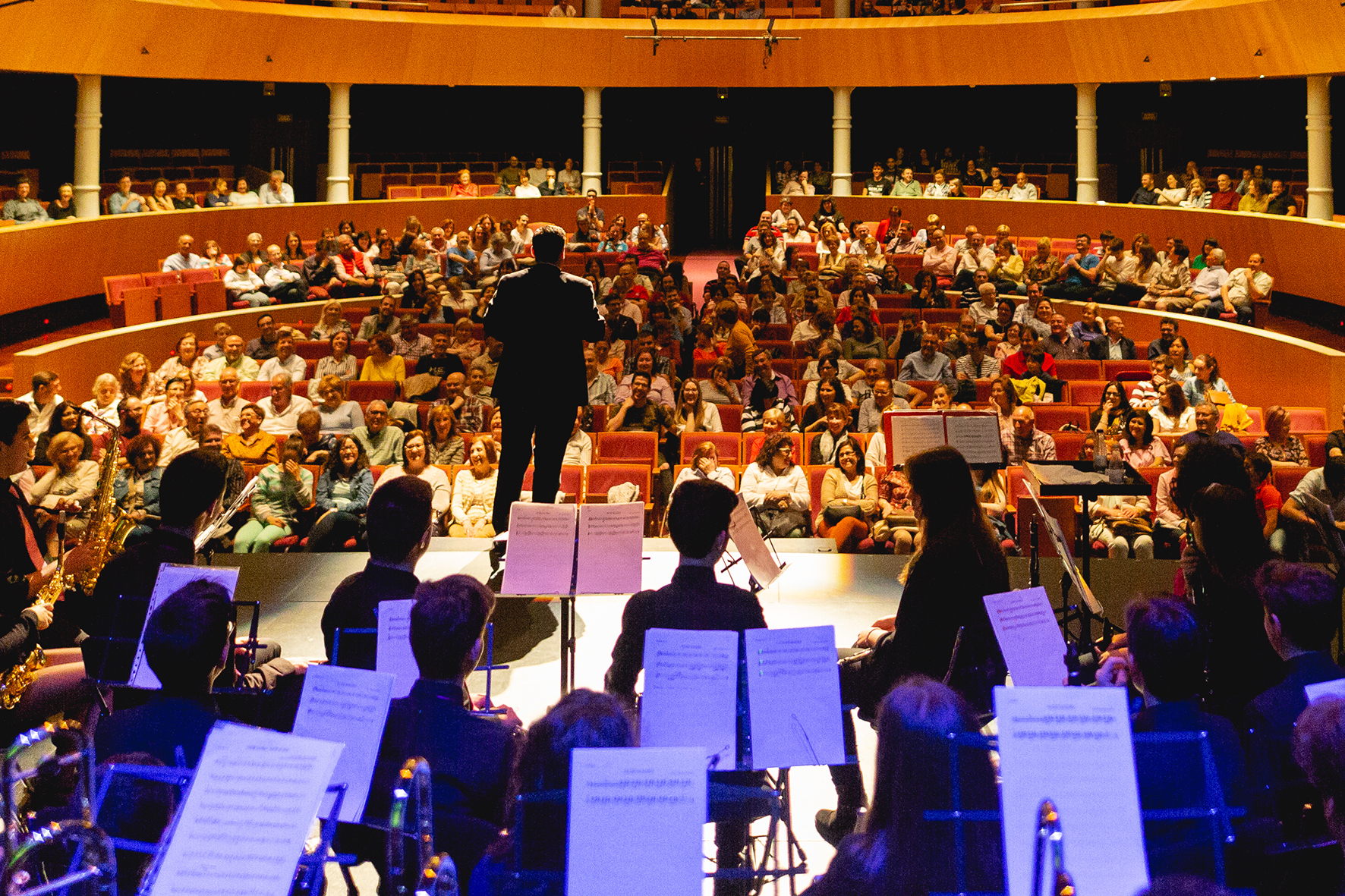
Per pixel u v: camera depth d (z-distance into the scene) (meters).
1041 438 8.08
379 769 2.64
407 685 3.07
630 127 24.12
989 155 21.72
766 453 7.55
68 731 2.65
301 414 8.32
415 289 14.19
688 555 3.22
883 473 7.87
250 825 1.94
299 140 21.06
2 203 15.39
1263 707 2.73
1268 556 3.34
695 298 17.72
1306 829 2.63
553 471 5.23
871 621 5.21
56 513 6.76
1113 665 3.30
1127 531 7.01
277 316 14.46
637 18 19.89
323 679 2.50
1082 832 2.00
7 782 2.37
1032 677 3.04
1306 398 11.85
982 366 11.41
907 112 23.83
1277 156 20.25
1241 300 13.67
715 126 24.02
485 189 20.47
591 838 1.91
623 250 18.00
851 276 15.41
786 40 19.67
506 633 5.06
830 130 24.06
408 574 3.44
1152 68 17.41
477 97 23.41
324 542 7.00
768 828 3.53
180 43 16.06
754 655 2.69
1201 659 2.58
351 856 2.51
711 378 10.33
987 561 3.40
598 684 4.46
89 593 4.51
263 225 16.86
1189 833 2.37
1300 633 2.75
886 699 2.08
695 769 1.95
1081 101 18.72
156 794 2.35
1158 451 8.31
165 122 20.06
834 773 3.46
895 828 2.00
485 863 2.21
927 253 17.00
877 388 9.41
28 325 13.77
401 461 8.38
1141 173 21.62
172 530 3.64
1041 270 15.77
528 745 2.15
